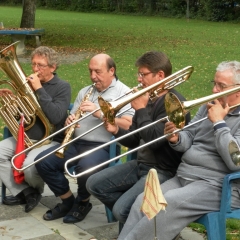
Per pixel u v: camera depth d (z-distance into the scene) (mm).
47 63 4648
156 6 40000
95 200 5016
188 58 15422
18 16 35000
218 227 3436
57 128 4707
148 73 3924
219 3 34281
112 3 42906
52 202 4957
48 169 4375
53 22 29438
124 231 3461
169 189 3625
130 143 4070
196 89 10898
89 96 4551
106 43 18828
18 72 4551
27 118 4613
